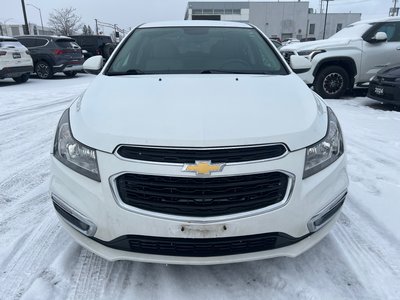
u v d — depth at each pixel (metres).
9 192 3.29
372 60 8.30
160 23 3.63
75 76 15.84
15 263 2.28
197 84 2.45
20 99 8.65
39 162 4.10
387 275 2.18
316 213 1.96
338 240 2.53
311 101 2.35
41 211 2.92
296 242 1.98
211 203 1.81
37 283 2.11
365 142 4.88
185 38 3.31
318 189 1.97
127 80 2.60
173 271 2.23
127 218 1.84
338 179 2.11
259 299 2.00
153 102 2.16
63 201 2.00
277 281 2.13
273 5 60.62
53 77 15.45
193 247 1.86
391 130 5.53
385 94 6.96
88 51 19.22
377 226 2.70
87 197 1.91
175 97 2.22
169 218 1.81
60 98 8.85
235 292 2.05
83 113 2.15
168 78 2.62
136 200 1.84
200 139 1.81
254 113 2.04
